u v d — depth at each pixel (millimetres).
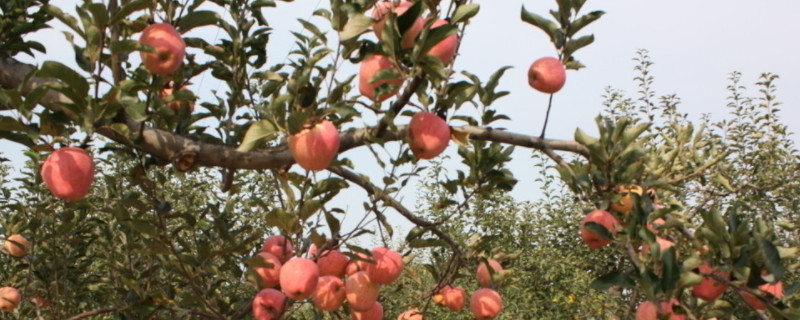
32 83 2182
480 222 8742
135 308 3066
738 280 2201
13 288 4234
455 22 2027
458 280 8070
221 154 2254
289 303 2752
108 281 4504
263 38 3211
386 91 2100
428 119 2240
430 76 2061
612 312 7508
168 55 2156
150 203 3426
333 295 2613
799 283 2273
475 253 3168
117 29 2242
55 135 2107
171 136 2238
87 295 4617
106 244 4348
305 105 2072
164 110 2600
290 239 2639
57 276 4340
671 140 3357
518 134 2549
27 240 4418
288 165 2502
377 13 2078
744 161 7875
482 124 2721
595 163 2434
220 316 3057
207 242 2842
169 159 2246
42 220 4227
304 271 2393
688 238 2439
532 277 8859
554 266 8477
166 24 2242
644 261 2205
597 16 2439
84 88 1931
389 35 1910
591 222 2264
